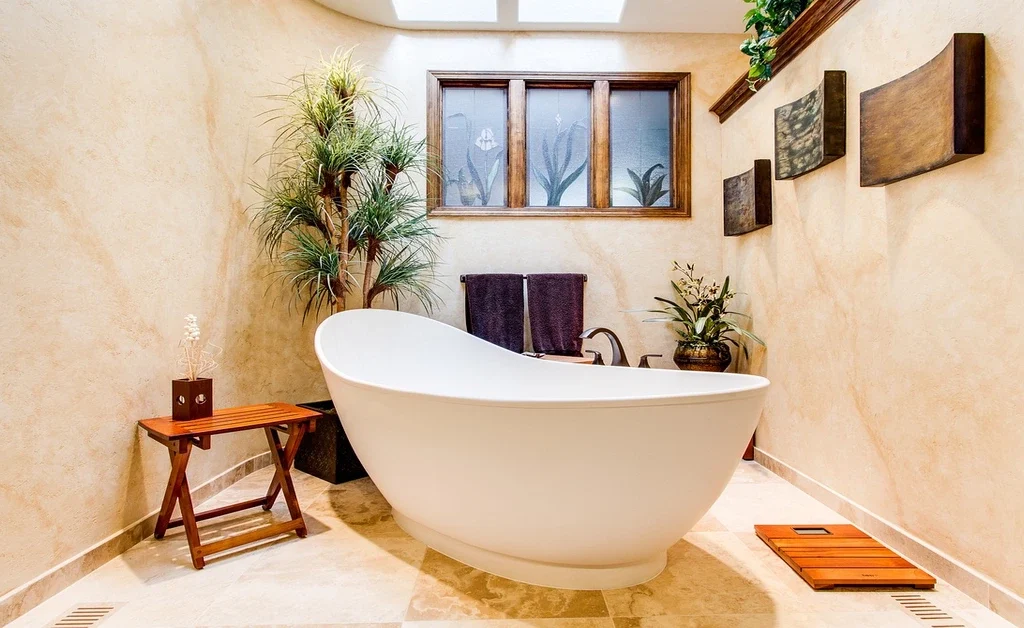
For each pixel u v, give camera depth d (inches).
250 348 94.7
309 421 72.3
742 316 110.8
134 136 68.4
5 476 51.1
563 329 116.0
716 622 50.6
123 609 52.4
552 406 50.1
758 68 92.0
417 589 56.3
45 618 50.9
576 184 126.1
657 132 126.3
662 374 76.7
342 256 100.7
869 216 70.7
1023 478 49.4
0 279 50.9
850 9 74.5
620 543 54.6
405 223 106.5
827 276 80.4
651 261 122.6
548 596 54.9
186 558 63.6
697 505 54.5
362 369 90.0
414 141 121.3
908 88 60.3
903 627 49.8
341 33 115.0
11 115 52.1
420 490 61.4
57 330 56.9
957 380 56.6
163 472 73.1
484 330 115.9
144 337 69.8
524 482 52.8
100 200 62.8
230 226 89.4
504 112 125.6
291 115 104.6
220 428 63.7
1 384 50.9
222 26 87.7
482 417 53.0
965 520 55.6
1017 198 49.7
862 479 72.4
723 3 110.9
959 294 56.2
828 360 80.3
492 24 119.5
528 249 122.2
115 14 65.2
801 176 86.9
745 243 109.9
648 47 123.2
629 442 50.1
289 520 73.2
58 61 57.1
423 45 122.0
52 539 55.7
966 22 55.0
